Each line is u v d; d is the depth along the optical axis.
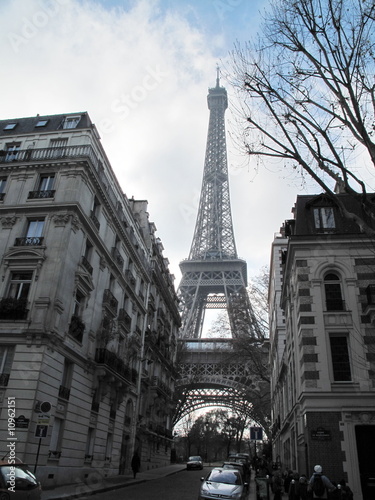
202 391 92.19
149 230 47.28
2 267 23.36
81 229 25.62
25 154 27.48
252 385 62.69
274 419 45.28
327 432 19.25
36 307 21.84
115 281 31.59
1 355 21.17
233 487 16.16
